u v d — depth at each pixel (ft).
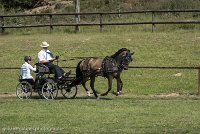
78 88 72.79
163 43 90.17
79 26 107.45
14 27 107.04
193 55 83.66
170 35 95.04
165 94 67.51
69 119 50.19
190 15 115.44
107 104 58.65
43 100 63.10
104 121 49.06
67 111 54.34
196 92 67.56
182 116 50.88
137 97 65.21
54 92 69.21
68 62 84.69
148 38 93.61
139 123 47.98
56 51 90.43
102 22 109.91
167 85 71.15
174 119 49.52
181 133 44.21
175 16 114.83
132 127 46.42
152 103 59.06
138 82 73.41
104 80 76.43
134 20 112.88
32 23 120.78
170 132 44.50
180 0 124.77
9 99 64.80
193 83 71.31
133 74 77.10
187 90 68.85
